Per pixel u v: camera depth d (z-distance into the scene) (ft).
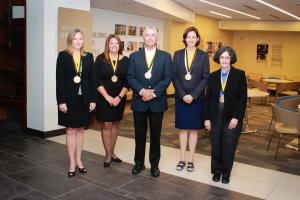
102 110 12.80
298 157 16.17
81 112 12.14
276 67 48.93
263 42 49.65
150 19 34.47
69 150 12.42
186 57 12.53
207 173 13.23
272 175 13.42
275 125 16.44
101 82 12.69
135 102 12.27
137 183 11.98
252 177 13.09
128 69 12.36
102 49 28.60
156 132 12.40
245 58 51.39
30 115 18.12
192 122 12.66
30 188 11.27
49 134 17.74
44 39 17.07
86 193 11.03
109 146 13.44
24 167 13.19
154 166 12.70
